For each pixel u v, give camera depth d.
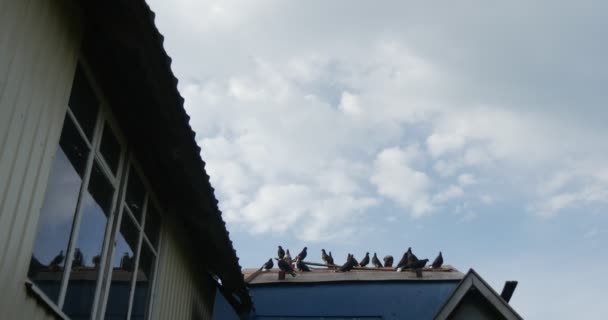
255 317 15.71
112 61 7.44
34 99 6.04
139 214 9.04
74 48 6.85
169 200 10.12
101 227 7.64
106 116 7.80
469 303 12.44
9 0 5.72
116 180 8.12
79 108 7.09
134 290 8.80
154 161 9.16
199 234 10.91
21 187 5.79
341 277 16.42
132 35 6.91
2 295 5.48
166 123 8.16
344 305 15.83
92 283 7.39
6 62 5.64
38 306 6.03
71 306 6.85
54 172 6.45
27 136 5.91
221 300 15.34
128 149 8.53
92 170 7.39
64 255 6.62
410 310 15.60
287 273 16.70
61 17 6.62
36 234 6.02
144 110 8.09
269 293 16.16
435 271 16.70
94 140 7.39
